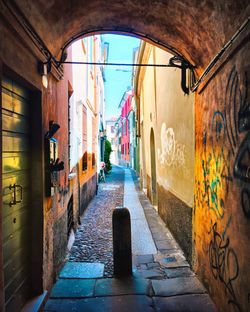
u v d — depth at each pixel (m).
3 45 2.12
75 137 6.43
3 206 2.41
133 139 23.77
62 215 4.43
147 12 3.39
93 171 10.93
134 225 6.71
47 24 2.95
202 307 3.13
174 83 5.42
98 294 3.41
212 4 2.52
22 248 2.90
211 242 3.28
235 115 2.55
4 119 2.44
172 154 5.73
